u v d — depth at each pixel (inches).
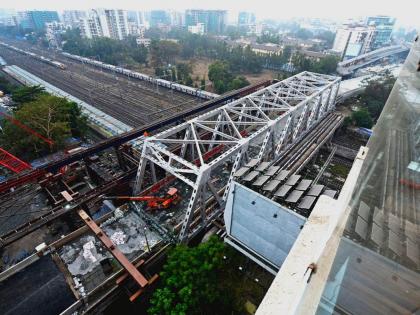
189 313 674.8
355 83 3112.7
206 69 4584.2
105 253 839.7
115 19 6250.0
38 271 777.6
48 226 1053.2
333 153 1688.0
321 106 1791.3
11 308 687.1
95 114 2412.6
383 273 166.6
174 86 3196.4
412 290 152.7
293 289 240.8
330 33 7795.3
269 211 664.4
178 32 7096.5
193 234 957.2
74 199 999.0
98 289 724.7
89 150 1226.0
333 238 216.7
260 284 861.8
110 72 3988.7
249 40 6939.0
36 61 4603.8
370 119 2033.7
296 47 5580.7
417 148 184.4
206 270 744.3
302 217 604.1
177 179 1205.7
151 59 4490.7
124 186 1160.2
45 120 1667.1
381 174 200.4
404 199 176.9
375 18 6481.3
